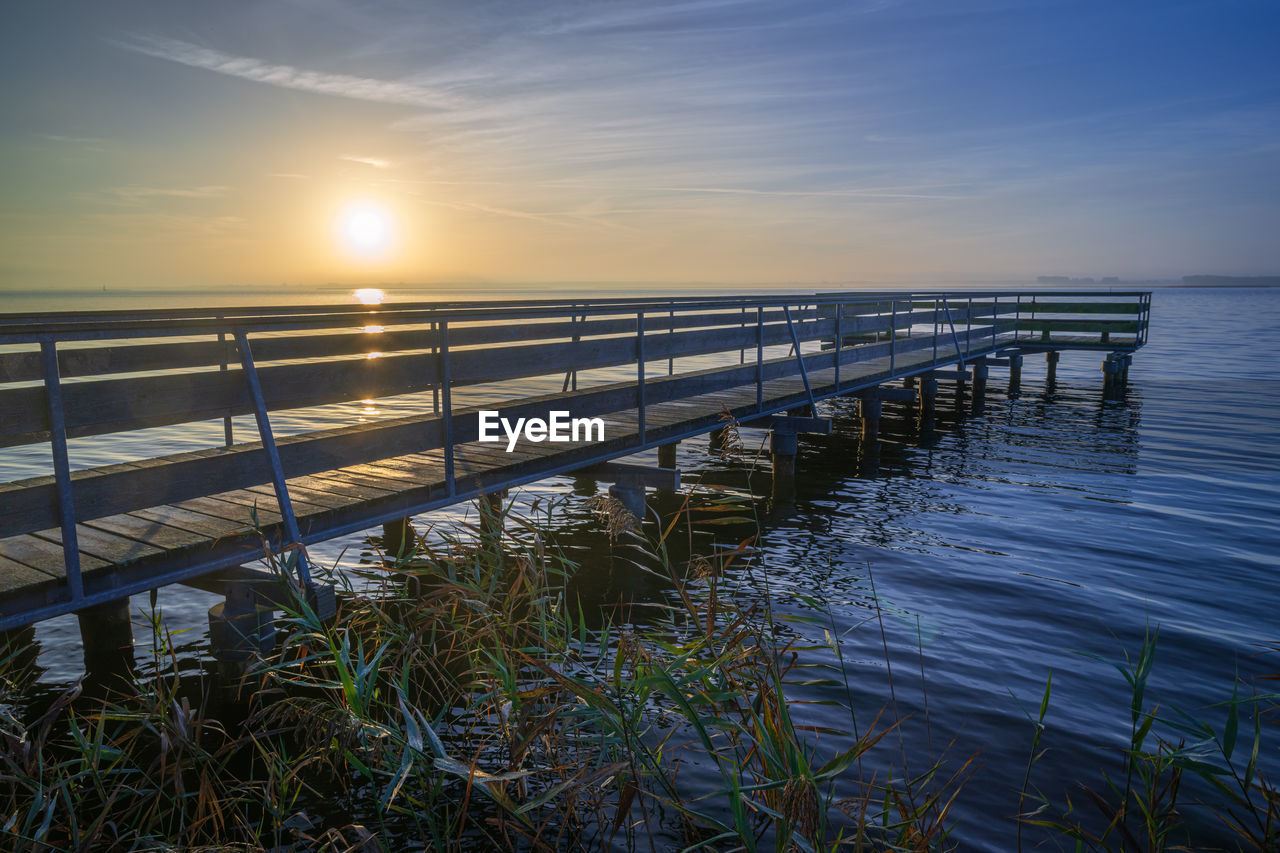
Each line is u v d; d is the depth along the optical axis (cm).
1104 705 407
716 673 296
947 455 1132
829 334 1069
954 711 397
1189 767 243
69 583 334
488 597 341
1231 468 1026
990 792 326
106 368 457
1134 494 891
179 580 374
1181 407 1577
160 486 370
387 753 288
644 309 701
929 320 1452
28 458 1103
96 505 349
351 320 457
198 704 391
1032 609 544
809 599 320
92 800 292
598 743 266
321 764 327
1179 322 5431
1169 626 515
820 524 768
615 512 361
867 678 434
